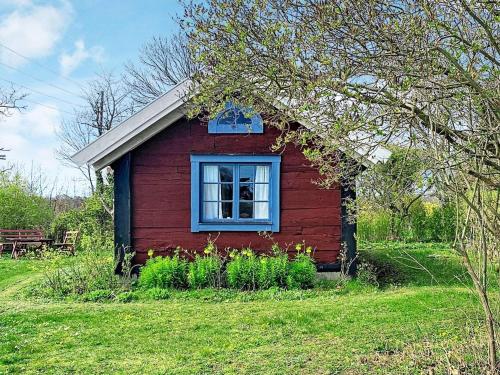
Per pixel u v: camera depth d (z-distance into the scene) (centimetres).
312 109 476
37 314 864
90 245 1209
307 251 1113
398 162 522
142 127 1104
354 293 1030
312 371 554
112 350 660
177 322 798
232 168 1159
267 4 489
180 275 1084
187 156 1152
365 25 446
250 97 546
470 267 451
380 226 1853
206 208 1160
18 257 1939
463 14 438
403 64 444
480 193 452
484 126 445
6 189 2397
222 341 689
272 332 727
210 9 507
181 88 1088
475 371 495
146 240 1148
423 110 459
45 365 604
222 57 504
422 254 1476
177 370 575
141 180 1148
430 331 686
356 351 618
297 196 1152
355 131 475
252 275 1066
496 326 510
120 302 981
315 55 481
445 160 412
